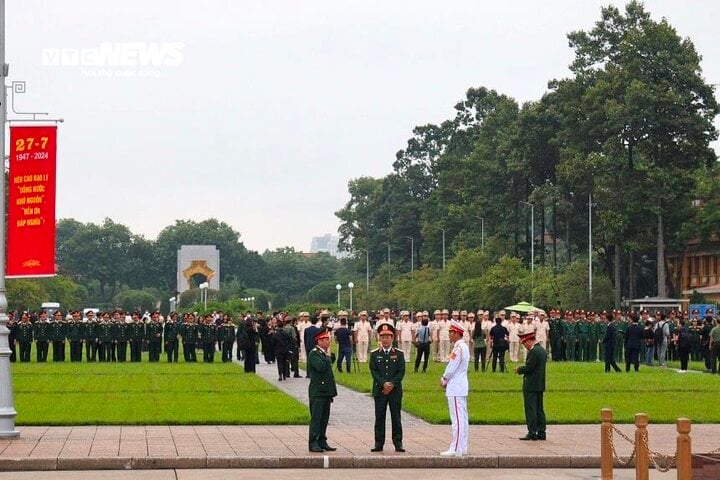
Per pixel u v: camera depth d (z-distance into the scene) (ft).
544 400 137.39
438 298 452.76
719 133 360.48
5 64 97.45
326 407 90.79
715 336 192.54
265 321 237.25
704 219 403.34
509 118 484.33
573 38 388.37
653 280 440.45
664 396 144.36
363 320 207.92
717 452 78.89
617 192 361.30
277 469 85.56
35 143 98.73
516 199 464.24
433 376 182.29
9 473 82.28
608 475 79.20
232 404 130.52
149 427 107.24
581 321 232.73
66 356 251.80
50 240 98.78
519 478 81.56
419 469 86.63
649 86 354.74
